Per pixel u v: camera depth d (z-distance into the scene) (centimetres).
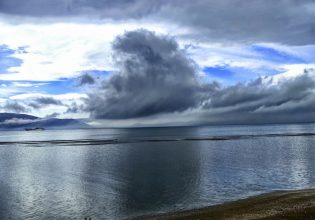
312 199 4831
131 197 5569
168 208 4872
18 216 4584
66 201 5353
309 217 3950
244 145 15362
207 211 4534
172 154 12044
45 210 4862
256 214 4222
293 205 4541
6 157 11962
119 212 4722
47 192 6006
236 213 4328
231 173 7688
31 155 12581
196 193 5756
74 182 6950
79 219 4444
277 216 4028
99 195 5738
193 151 12938
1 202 5309
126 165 9362
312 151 12138
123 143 18462
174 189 6122
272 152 12019
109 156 11750
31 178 7488
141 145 16725
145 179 7162
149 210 4791
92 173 8075
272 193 5506
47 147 16800
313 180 6719
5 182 7006
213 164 9219
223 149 13538
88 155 12231
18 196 5700
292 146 14338
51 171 8500
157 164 9462
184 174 7681
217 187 6203
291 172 7694
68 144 18812
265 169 8175
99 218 4469
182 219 4216
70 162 10250
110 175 7750
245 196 5444
